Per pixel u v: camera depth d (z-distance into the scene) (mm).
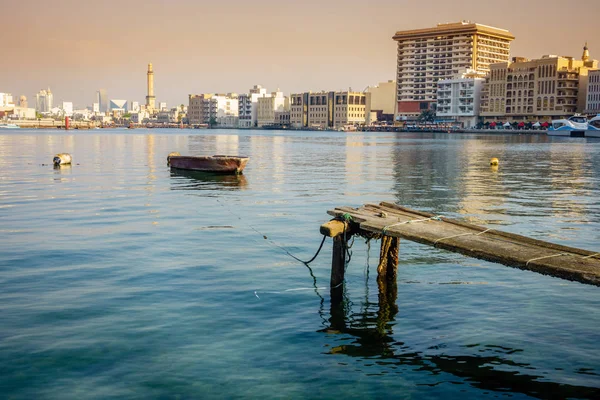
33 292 13305
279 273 15172
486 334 10969
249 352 10117
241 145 107750
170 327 11211
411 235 12680
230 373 9328
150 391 8742
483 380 9195
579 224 23047
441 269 15523
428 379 9219
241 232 20672
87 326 11195
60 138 134750
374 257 16953
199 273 15078
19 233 20250
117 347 10242
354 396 8680
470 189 36125
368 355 10055
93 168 50250
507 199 31219
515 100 199750
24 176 42406
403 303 12781
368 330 11172
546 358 9961
